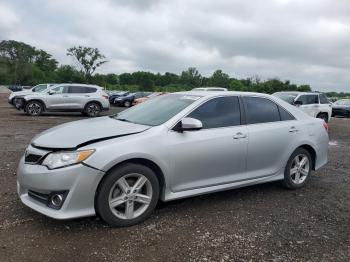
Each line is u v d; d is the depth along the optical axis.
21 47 109.25
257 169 5.60
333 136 14.00
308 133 6.22
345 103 31.09
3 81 105.25
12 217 4.54
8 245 3.85
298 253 3.94
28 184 4.21
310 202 5.58
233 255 3.83
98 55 82.94
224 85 95.31
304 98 17.61
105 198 4.21
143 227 4.42
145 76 109.50
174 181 4.74
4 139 10.49
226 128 5.23
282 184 6.13
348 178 7.06
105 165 4.14
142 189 4.55
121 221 4.35
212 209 5.09
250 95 5.75
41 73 111.69
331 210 5.27
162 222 4.58
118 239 4.07
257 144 5.50
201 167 4.94
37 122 16.27
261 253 3.90
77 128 4.74
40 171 4.12
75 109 20.75
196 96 5.39
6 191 5.46
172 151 4.66
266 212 5.08
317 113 17.53
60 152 4.14
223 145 5.11
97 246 3.90
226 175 5.25
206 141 4.95
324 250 4.03
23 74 106.44
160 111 5.21
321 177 7.09
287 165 6.00
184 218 4.73
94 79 85.62
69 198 4.04
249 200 5.55
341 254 3.95
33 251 3.74
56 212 4.07
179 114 4.93
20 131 12.57
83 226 4.36
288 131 5.92
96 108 21.27
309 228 4.60
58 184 4.03
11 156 7.90
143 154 4.40
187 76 111.50
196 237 4.20
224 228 4.48
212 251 3.89
